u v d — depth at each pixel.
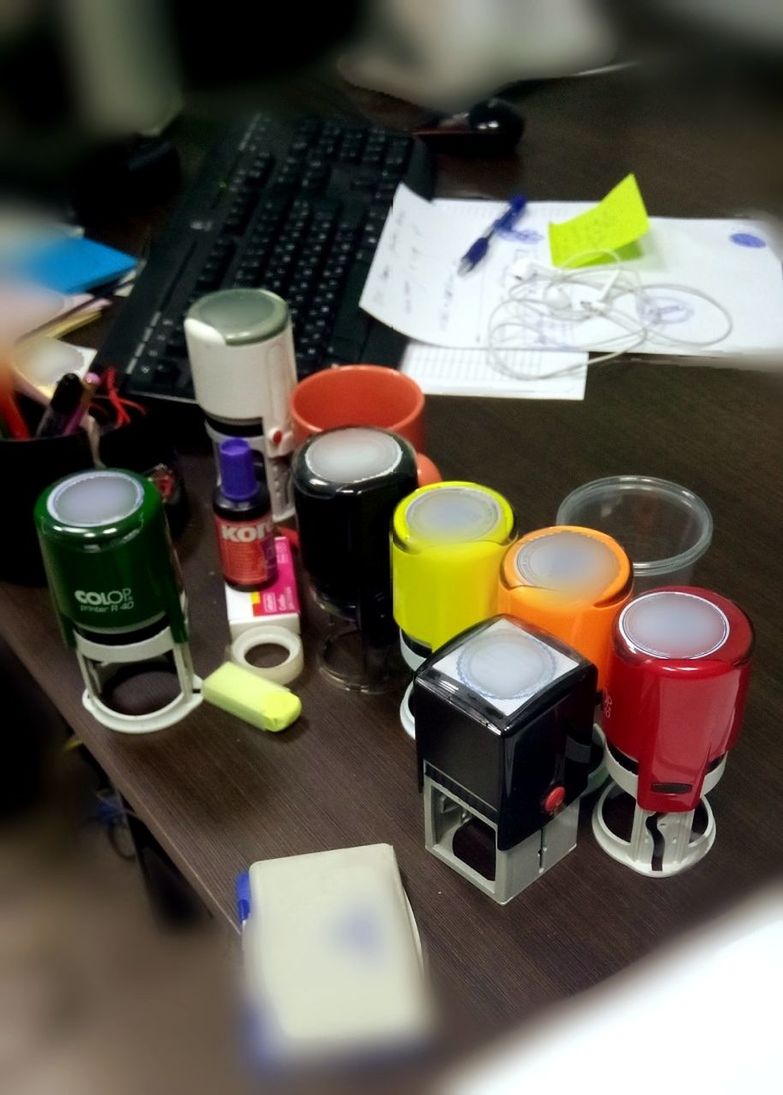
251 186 0.94
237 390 0.62
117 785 0.55
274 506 0.67
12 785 1.00
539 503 0.68
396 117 1.12
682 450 0.73
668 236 0.95
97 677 0.58
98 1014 0.60
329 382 0.64
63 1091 0.60
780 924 0.43
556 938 0.46
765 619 0.60
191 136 1.09
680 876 0.48
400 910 0.46
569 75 1.21
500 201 1.01
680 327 0.84
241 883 0.48
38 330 0.81
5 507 0.61
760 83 1.17
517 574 0.49
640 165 1.06
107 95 1.00
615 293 0.88
